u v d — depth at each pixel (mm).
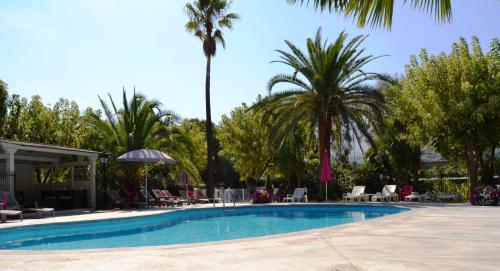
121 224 15352
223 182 44906
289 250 6727
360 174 29328
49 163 24453
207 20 29344
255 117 30375
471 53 21812
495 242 7156
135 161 21625
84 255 6672
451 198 23516
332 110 26156
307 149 31422
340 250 6598
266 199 25281
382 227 9398
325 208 21469
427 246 6805
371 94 24516
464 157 22922
